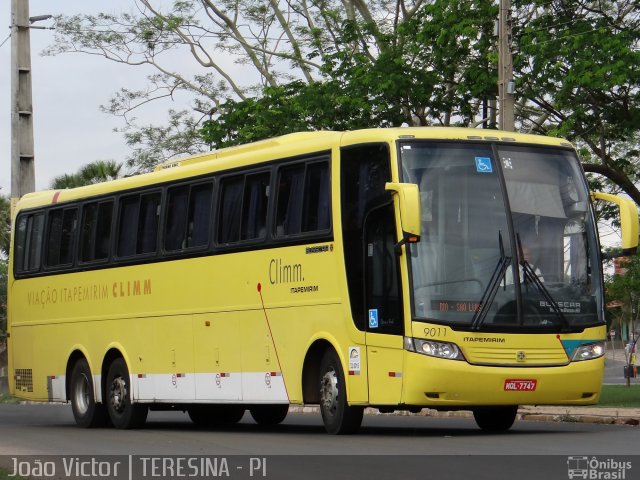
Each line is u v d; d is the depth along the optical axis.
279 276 20.67
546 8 35.50
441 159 18.89
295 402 20.25
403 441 18.12
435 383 18.14
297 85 40.25
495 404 18.56
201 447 18.09
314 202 20.06
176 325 23.27
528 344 18.61
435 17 36.50
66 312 26.62
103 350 25.31
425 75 37.22
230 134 40.88
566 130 33.59
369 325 18.86
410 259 18.36
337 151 19.64
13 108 35.34
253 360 21.28
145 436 21.47
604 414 24.22
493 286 18.61
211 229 22.44
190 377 22.86
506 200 19.00
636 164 38.25
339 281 19.38
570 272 19.20
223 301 22.02
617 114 34.81
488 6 35.94
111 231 25.33
